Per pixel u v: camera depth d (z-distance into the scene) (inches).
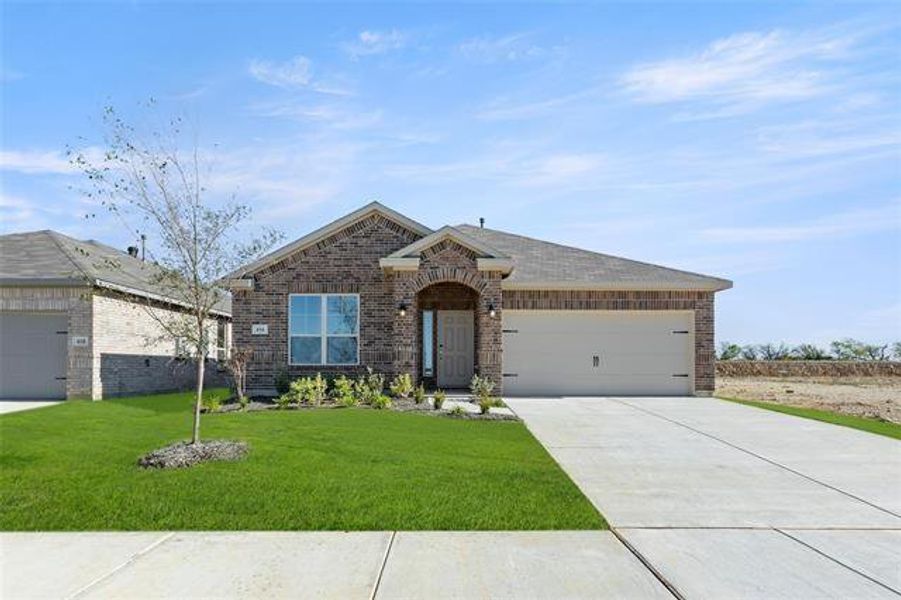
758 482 369.1
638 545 264.4
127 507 307.4
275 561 246.5
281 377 750.5
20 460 401.1
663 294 804.0
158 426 536.7
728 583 226.7
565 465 407.8
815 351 1521.9
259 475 358.9
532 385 802.2
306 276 781.9
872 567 242.2
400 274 738.8
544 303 797.9
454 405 668.1
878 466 410.0
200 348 423.2
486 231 993.5
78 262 794.8
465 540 268.5
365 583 226.8
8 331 795.4
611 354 804.6
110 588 223.9
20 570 239.3
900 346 1524.4
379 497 321.7
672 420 586.9
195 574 235.0
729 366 1405.0
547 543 265.6
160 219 562.6
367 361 776.3
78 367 768.3
